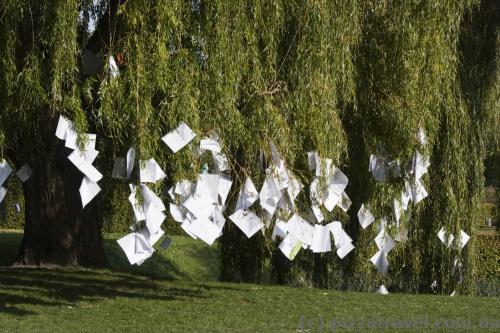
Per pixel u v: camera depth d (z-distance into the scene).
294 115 12.55
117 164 11.54
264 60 12.46
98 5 13.09
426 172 15.70
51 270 20.86
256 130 12.05
